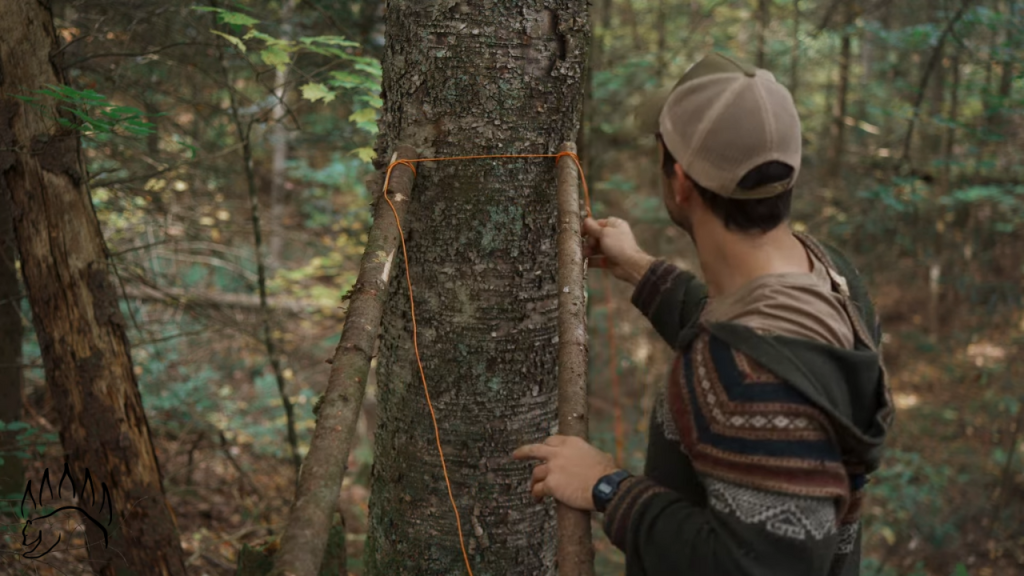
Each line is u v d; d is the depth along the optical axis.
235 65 4.00
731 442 0.90
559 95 1.57
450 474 1.66
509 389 1.63
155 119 3.36
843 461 0.98
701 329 1.00
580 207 1.63
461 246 1.58
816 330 0.96
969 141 6.66
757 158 0.97
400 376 1.68
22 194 2.12
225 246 5.11
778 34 8.96
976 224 7.69
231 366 5.50
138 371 4.55
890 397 1.01
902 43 6.26
